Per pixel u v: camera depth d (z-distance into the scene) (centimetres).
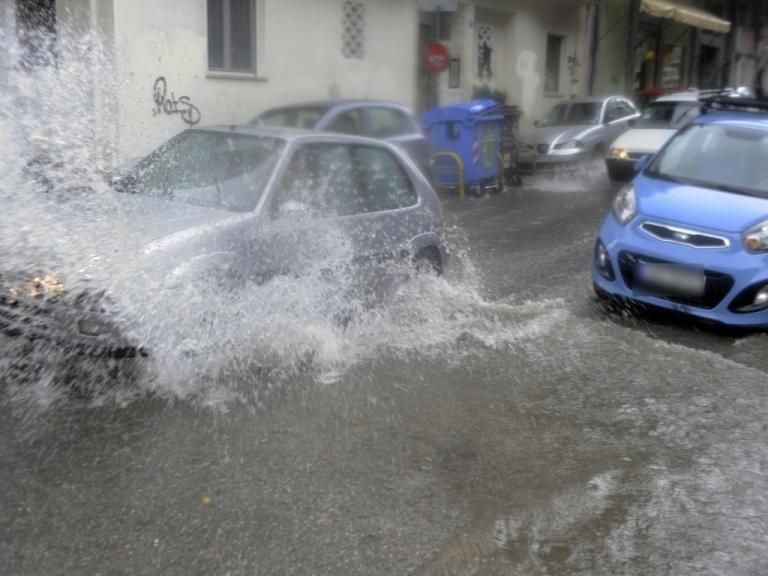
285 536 351
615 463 432
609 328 650
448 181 1384
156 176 603
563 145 1591
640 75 2705
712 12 3034
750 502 398
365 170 632
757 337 640
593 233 1062
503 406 497
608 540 362
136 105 1144
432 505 382
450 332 627
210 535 349
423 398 503
